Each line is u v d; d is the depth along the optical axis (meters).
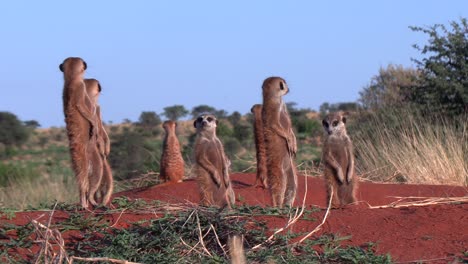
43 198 13.88
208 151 9.66
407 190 10.60
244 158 17.44
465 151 13.03
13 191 14.71
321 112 37.12
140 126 38.38
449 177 12.27
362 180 12.88
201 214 7.09
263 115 9.77
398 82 18.70
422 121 15.10
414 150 13.02
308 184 11.57
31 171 19.36
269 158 9.67
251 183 11.77
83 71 9.09
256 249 6.62
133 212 7.68
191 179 12.20
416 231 7.16
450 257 6.48
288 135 9.65
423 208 8.10
